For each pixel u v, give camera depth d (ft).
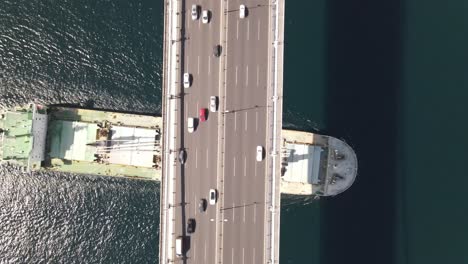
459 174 432.25
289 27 438.40
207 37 371.15
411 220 429.38
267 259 356.79
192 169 370.53
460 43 439.63
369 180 431.02
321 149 426.51
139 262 428.15
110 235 432.25
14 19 449.06
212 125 370.12
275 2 353.72
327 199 427.33
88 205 435.94
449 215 430.20
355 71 437.58
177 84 372.79
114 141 430.20
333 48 438.40
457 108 436.35
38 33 445.78
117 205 433.89
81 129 432.25
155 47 440.45
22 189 439.63
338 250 425.28
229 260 364.38
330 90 435.94
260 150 361.30
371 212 428.56
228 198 366.02
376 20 440.86
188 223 367.66
